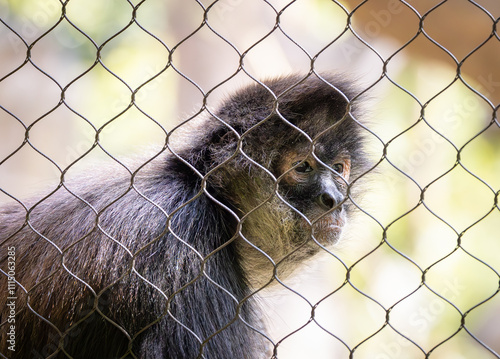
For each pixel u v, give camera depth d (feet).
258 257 18.95
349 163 20.48
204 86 49.42
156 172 17.72
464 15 36.50
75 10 58.34
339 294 57.67
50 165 62.34
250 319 18.29
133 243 15.57
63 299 15.66
